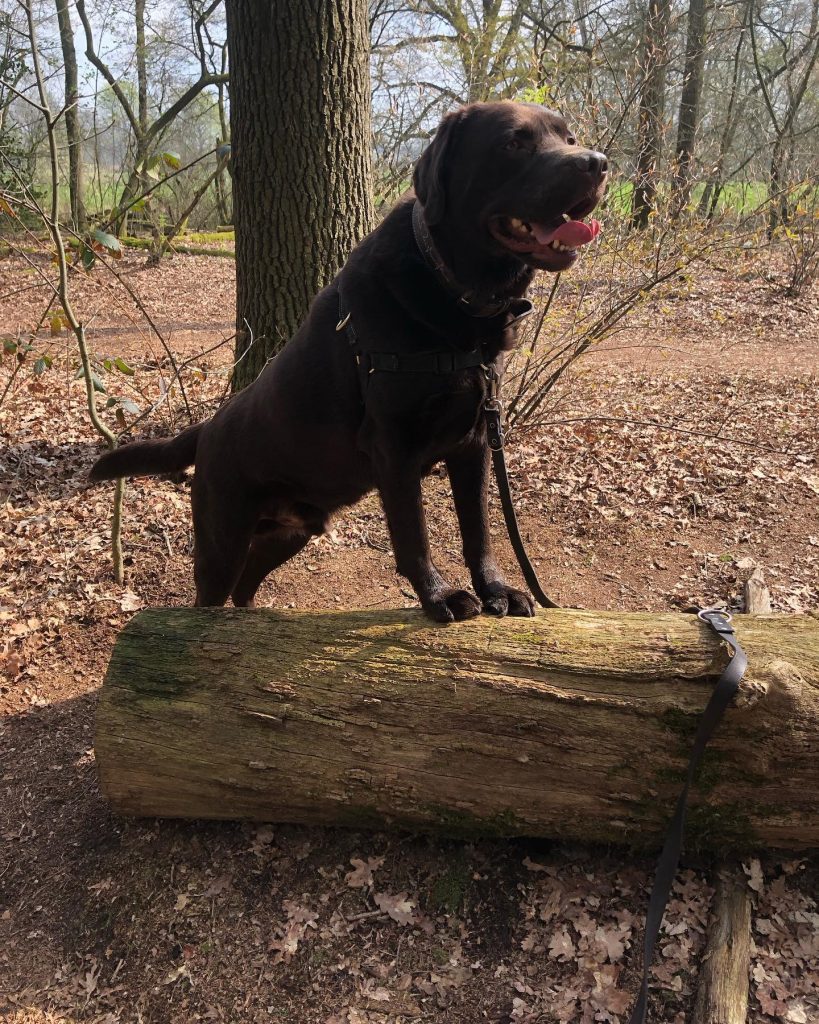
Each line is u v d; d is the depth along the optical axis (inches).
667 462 203.3
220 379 251.6
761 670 77.9
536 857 89.4
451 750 83.4
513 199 83.6
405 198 95.4
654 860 86.8
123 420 142.9
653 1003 75.4
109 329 407.5
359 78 185.5
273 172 183.6
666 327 363.3
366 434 96.5
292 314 191.9
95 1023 80.5
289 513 118.5
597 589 149.8
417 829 89.6
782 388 275.0
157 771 90.7
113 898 91.5
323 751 86.7
